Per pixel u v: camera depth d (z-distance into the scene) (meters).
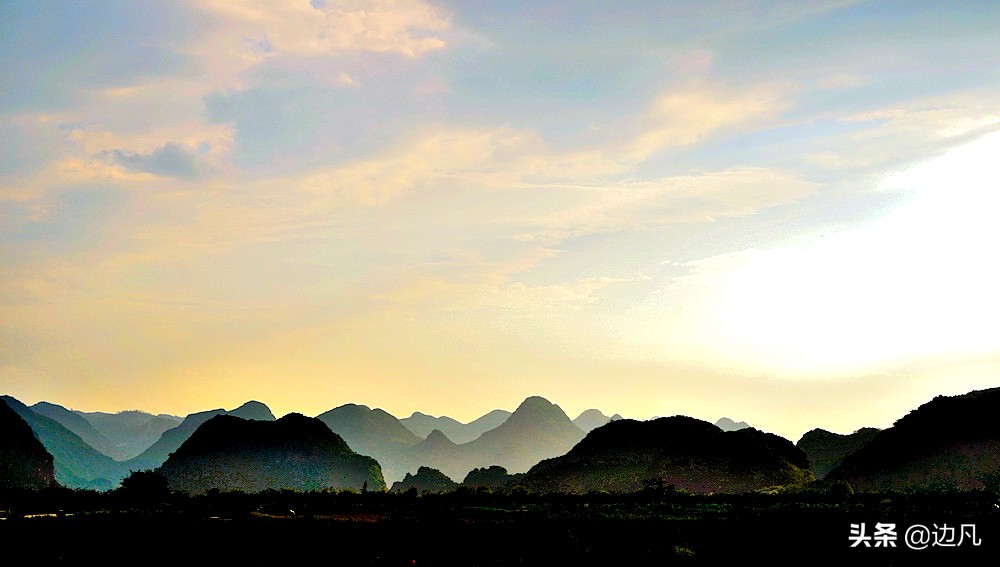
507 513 89.19
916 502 94.44
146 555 63.53
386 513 91.50
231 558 63.16
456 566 61.41
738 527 73.00
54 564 60.84
